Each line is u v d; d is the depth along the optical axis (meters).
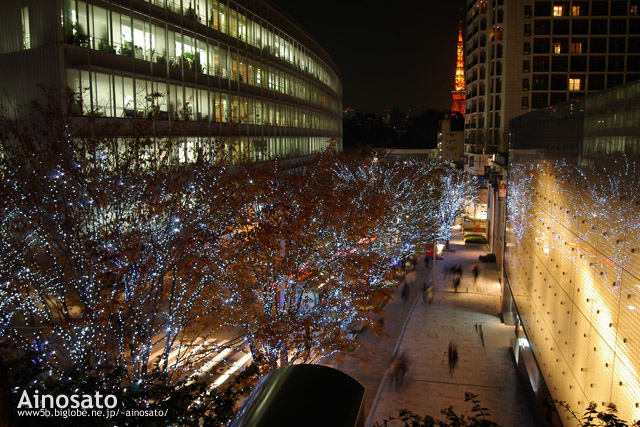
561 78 67.06
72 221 13.25
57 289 14.70
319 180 26.06
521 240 23.39
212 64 34.69
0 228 12.89
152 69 28.39
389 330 26.81
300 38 53.66
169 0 29.84
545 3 67.06
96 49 24.66
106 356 12.57
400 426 16.88
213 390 8.92
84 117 22.48
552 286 15.95
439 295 33.75
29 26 23.56
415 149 131.50
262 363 14.23
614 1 65.19
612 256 10.01
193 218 16.53
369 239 24.42
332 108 71.06
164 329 16.23
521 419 17.62
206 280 15.52
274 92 46.12
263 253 15.79
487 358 23.11
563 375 13.87
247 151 35.53
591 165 11.83
